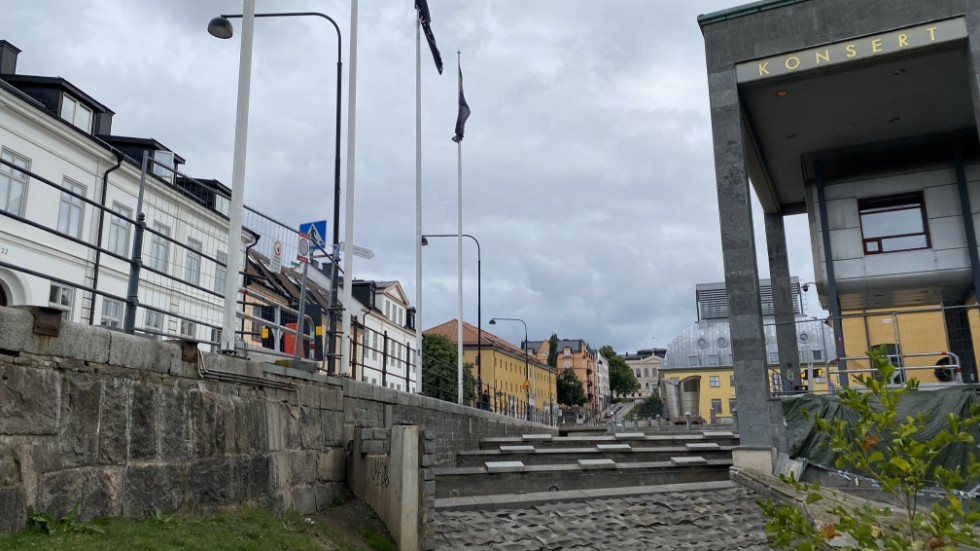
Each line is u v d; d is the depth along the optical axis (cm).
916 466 436
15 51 2730
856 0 1514
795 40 1543
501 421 2127
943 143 1912
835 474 1306
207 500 680
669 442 1842
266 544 638
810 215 2025
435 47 2172
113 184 1948
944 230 1856
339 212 1590
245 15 919
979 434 1200
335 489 973
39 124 1809
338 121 1608
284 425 845
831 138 1870
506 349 9175
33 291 1742
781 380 1936
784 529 500
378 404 1184
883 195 1922
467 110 2386
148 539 533
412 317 6625
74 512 521
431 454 908
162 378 638
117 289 1579
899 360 1438
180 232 1009
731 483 1372
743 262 1491
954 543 441
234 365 750
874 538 459
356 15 1402
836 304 1911
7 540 452
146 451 606
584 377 12688
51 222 1752
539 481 1377
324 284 1430
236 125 887
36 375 505
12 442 482
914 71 1549
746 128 1767
